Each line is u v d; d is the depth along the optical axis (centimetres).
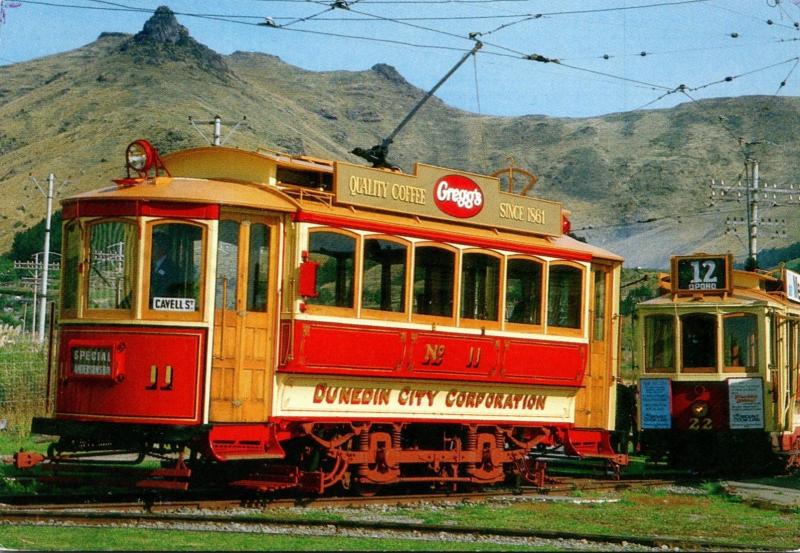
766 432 2327
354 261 1585
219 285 1461
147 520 1267
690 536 1375
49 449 1516
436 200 1712
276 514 1406
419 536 1266
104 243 1470
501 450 1836
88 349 1455
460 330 1728
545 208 1909
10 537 1100
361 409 1614
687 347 2405
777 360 2367
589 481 2022
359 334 1584
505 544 1236
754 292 2425
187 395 1430
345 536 1234
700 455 2416
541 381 1869
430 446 1781
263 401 1498
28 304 7000
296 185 1589
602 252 2023
